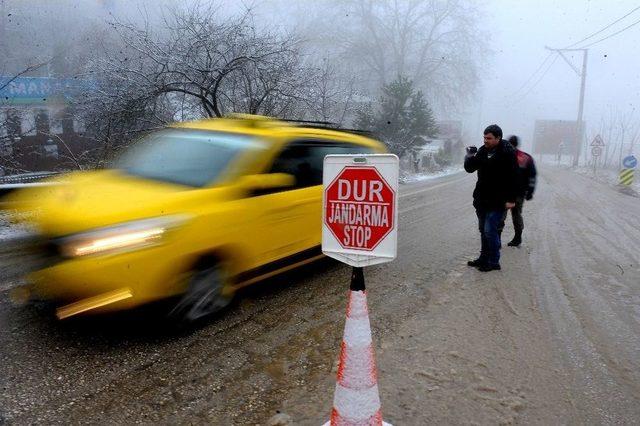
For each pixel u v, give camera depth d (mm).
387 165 2205
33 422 2664
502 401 3102
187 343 3672
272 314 4324
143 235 3346
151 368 3285
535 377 3436
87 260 3172
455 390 3209
